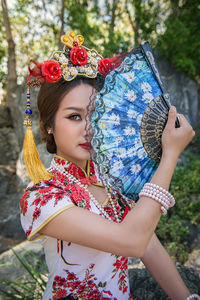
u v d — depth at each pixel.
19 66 5.67
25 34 3.93
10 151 6.34
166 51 5.70
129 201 1.12
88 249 1.04
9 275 2.85
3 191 5.57
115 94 0.99
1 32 6.26
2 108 6.47
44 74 0.99
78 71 1.02
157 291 1.68
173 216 3.80
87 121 0.96
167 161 0.96
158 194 0.91
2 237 4.52
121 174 1.02
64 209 0.93
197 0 4.81
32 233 0.96
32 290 2.25
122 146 0.99
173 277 1.24
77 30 3.45
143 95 1.02
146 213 0.90
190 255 3.28
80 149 1.03
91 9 3.96
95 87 1.01
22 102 5.61
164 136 1.00
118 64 1.07
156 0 3.87
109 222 0.91
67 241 0.95
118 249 0.90
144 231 0.89
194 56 6.18
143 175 1.04
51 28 3.44
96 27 3.46
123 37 3.82
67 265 1.05
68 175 1.10
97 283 1.08
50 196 0.97
